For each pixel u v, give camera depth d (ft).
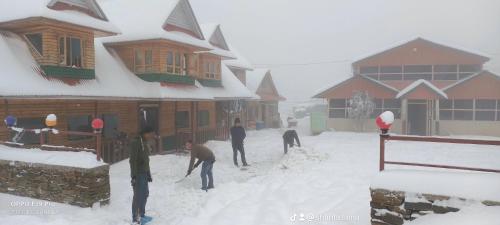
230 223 20.16
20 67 36.35
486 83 81.76
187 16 60.80
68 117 43.01
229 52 77.41
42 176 25.31
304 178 31.07
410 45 89.76
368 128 88.84
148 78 52.70
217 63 73.36
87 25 40.98
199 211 23.30
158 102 56.13
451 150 49.85
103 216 22.61
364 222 18.62
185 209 24.40
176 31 57.67
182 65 58.49
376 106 88.53
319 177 31.01
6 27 39.75
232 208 22.70
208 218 21.89
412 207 14.85
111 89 44.80
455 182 14.48
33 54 39.45
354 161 39.50
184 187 31.27
